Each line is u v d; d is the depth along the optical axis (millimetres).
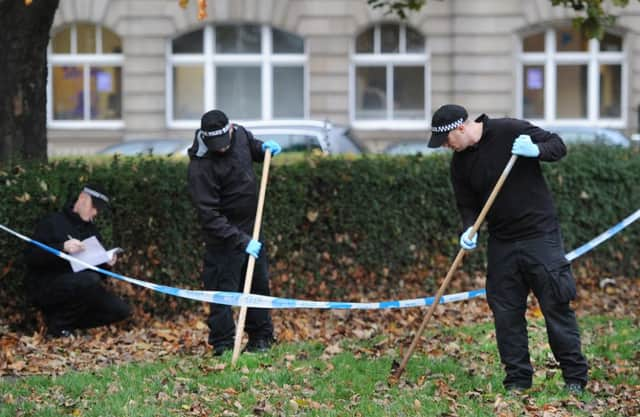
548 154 9062
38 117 14281
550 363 10602
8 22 13867
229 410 8867
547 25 34969
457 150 9406
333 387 9641
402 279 15398
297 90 35906
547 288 9266
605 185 16438
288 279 14625
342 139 20188
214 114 10508
